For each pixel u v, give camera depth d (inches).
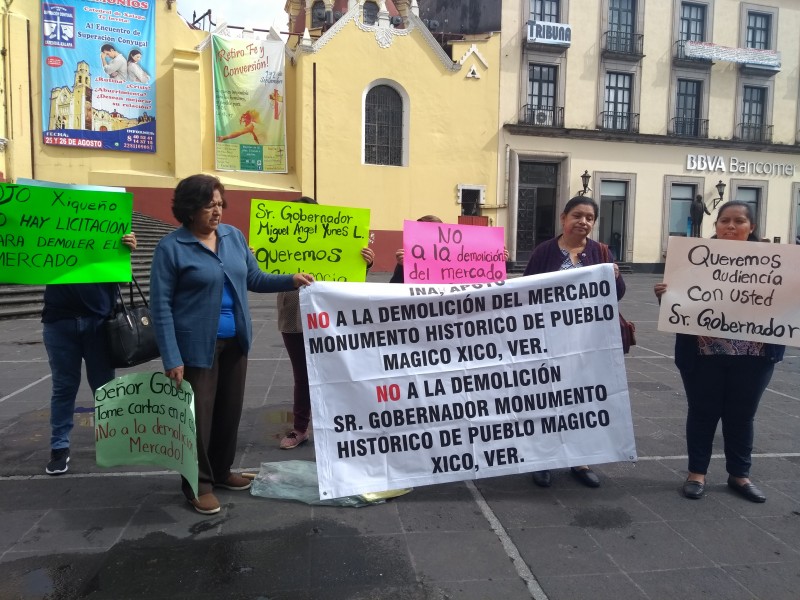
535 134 844.6
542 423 140.5
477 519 127.2
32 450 162.9
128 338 140.0
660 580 105.0
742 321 135.0
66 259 136.6
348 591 100.5
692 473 142.4
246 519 125.3
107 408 131.2
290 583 102.3
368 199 779.4
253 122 734.5
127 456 132.2
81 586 100.6
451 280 157.6
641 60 882.8
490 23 831.7
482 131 824.9
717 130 921.5
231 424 135.6
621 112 890.1
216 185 122.6
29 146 653.9
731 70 919.0
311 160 749.3
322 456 130.6
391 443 134.7
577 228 146.8
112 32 674.8
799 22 940.0
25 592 98.8
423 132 798.5
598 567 108.8
